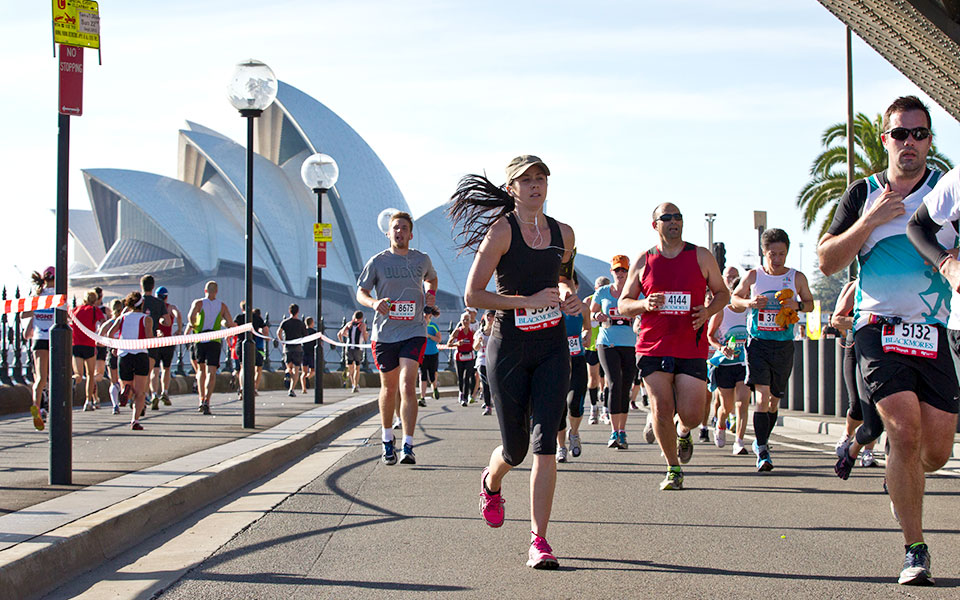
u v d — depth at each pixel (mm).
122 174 73625
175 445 9375
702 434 11438
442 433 12523
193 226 73688
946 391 4531
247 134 12266
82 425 12008
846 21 8602
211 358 14445
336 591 4246
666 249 7078
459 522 5918
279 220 73688
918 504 4371
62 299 6496
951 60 8227
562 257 4996
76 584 4473
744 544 5211
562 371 4824
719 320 9516
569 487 7449
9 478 6801
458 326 20297
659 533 5535
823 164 32750
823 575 4480
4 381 14758
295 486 7562
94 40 6641
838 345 14211
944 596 4090
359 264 73500
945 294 4539
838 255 4535
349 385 29906
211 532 5684
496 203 5219
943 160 30594
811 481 7785
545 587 4273
